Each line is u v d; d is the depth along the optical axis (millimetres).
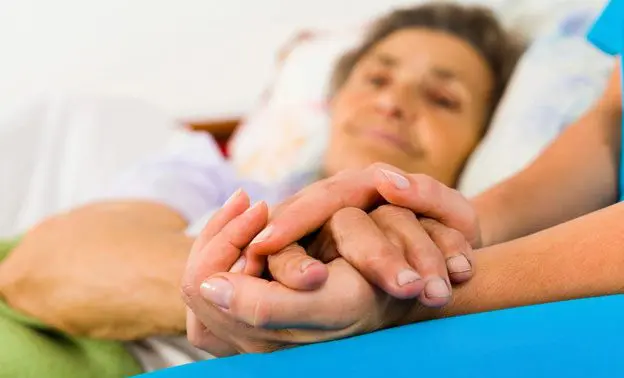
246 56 1682
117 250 661
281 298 338
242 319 346
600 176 616
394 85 1053
